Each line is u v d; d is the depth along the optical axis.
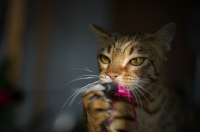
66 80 0.84
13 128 0.61
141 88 0.42
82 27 0.89
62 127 0.74
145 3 0.99
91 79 0.67
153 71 0.43
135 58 0.42
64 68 0.85
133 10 0.99
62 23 0.86
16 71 0.70
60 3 0.86
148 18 0.99
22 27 0.71
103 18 0.94
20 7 0.71
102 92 0.35
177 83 0.85
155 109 0.44
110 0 0.96
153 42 0.44
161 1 0.98
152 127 0.44
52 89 0.77
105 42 0.46
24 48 0.74
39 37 0.78
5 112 0.56
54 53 0.84
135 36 0.45
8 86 0.58
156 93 0.44
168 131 0.47
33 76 0.77
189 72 0.96
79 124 0.74
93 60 0.87
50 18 0.81
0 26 0.72
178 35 0.97
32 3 0.76
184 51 0.96
